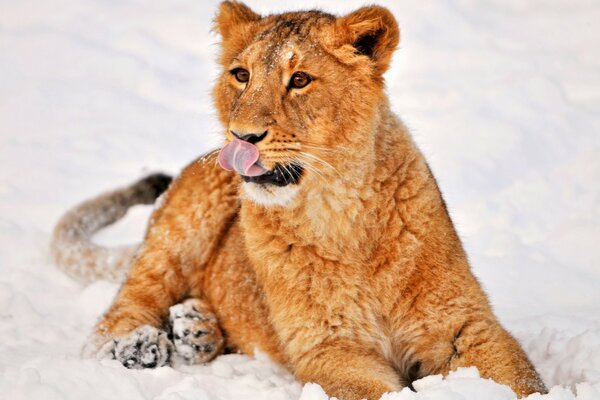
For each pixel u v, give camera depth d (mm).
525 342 10164
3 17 24609
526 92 18906
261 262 9539
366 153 9062
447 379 8422
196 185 10945
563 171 14875
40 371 8406
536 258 12672
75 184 16359
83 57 22219
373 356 9242
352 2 22797
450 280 9125
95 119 19297
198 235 10867
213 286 10656
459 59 21484
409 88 19906
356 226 9125
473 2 24359
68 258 12766
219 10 10414
